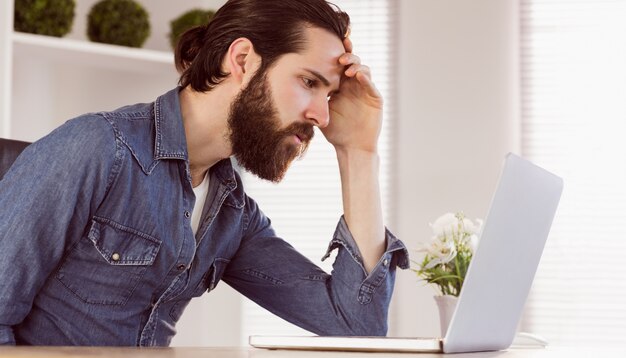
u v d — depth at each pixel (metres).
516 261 1.30
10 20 2.94
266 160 1.75
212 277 1.85
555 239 3.83
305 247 3.96
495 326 1.31
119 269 1.62
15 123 3.44
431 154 3.87
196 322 3.89
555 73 3.91
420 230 3.84
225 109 1.75
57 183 1.51
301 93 1.74
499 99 3.85
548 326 3.81
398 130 3.90
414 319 3.77
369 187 1.91
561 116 3.89
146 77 3.73
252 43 1.73
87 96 3.67
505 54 3.86
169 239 1.67
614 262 3.80
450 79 3.88
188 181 1.69
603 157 3.85
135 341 1.70
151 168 1.64
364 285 1.83
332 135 1.95
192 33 1.89
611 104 3.88
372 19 4.00
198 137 1.75
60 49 3.15
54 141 1.54
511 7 3.88
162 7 3.90
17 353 1.08
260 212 2.00
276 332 3.89
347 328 1.84
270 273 1.92
